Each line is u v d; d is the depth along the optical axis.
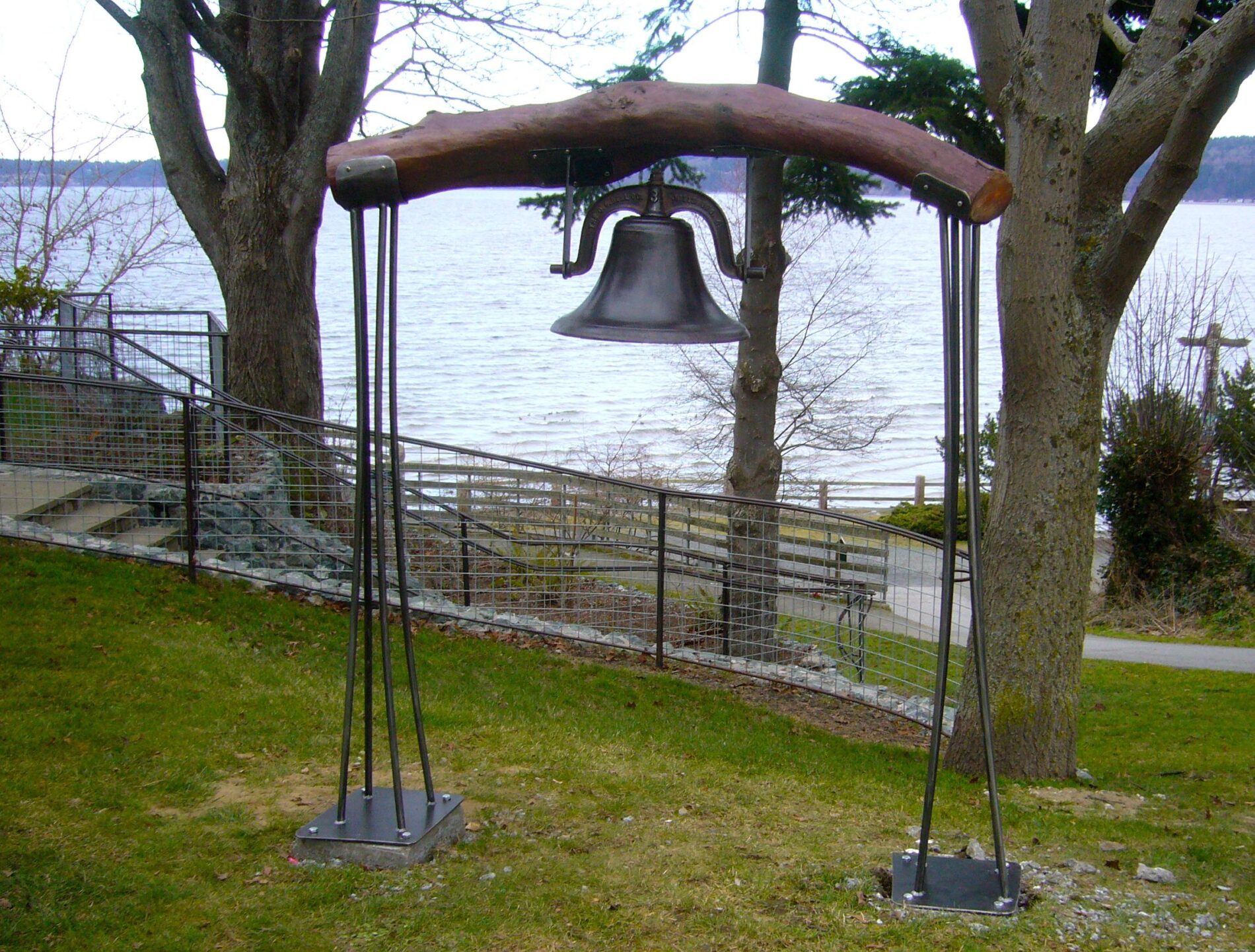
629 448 30.34
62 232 19.09
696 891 4.17
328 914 3.87
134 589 7.91
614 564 9.10
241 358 11.09
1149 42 6.76
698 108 3.84
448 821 4.57
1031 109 6.31
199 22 10.27
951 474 4.05
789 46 11.74
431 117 3.97
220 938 3.67
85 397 9.42
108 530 8.99
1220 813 5.99
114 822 4.48
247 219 10.91
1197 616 16.28
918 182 3.72
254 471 9.29
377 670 7.44
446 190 4.11
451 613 8.95
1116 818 5.76
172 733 5.53
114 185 19.38
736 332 4.02
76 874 3.97
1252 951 3.84
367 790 4.67
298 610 8.34
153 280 71.19
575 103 3.90
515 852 4.51
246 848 4.34
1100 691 10.98
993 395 43.19
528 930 3.82
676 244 4.09
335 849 4.30
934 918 4.00
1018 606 6.82
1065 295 6.49
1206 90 5.57
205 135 11.66
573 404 44.88
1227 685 11.36
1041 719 6.85
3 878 3.90
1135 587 17.36
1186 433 17.20
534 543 9.00
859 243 21.70
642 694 7.97
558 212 12.27
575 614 9.49
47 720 5.47
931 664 8.62
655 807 5.22
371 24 10.89
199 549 9.02
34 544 8.45
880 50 11.48
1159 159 6.03
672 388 47.84
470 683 7.43
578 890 4.14
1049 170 6.32
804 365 22.42
